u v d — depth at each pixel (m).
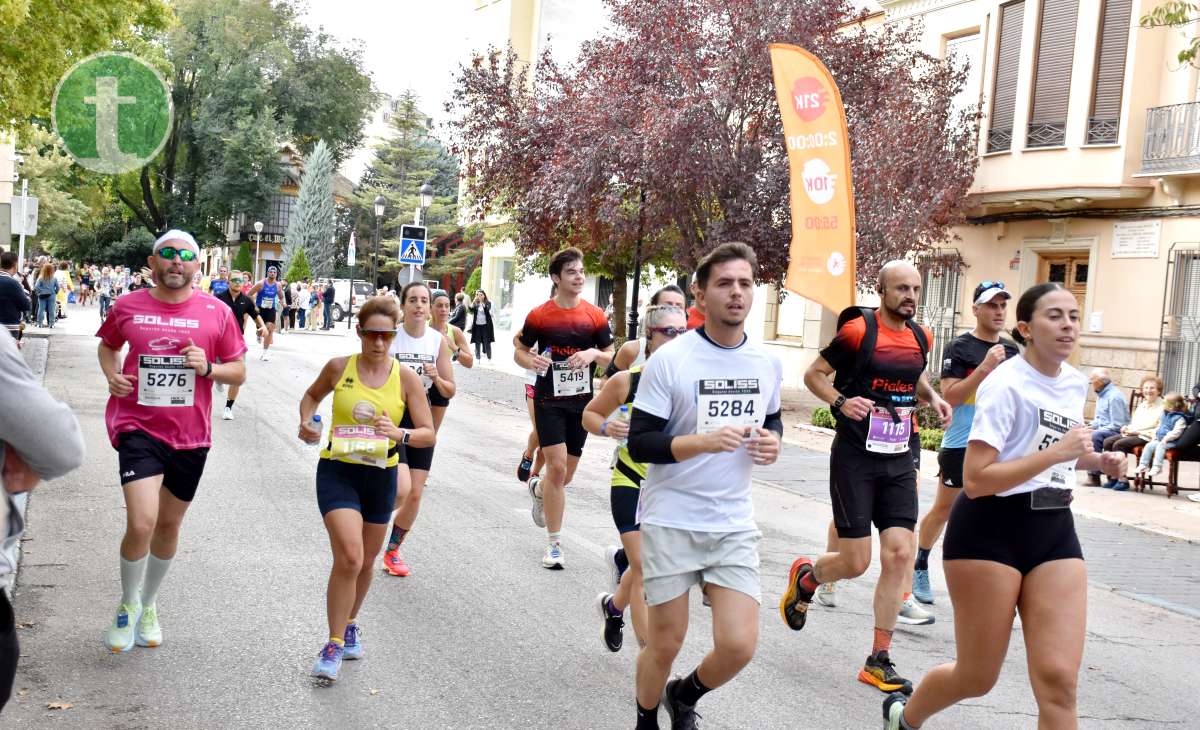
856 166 17.81
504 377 25.22
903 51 20.08
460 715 4.70
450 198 67.50
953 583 3.91
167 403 5.26
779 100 11.88
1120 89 17.95
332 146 67.19
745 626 3.85
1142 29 17.53
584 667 5.44
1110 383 14.40
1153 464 13.20
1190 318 16.95
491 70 23.89
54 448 2.66
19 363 2.62
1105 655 6.44
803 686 5.39
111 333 5.30
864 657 5.96
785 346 25.81
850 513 5.51
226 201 60.00
